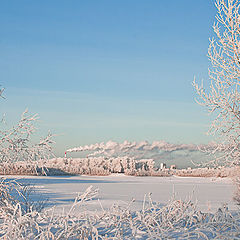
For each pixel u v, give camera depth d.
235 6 7.40
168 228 4.11
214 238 3.75
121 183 30.72
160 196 16.48
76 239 3.59
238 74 7.23
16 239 3.26
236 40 7.34
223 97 7.27
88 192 3.98
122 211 4.61
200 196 16.53
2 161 5.77
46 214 4.17
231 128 7.23
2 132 5.74
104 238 3.56
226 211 4.70
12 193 6.07
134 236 3.83
